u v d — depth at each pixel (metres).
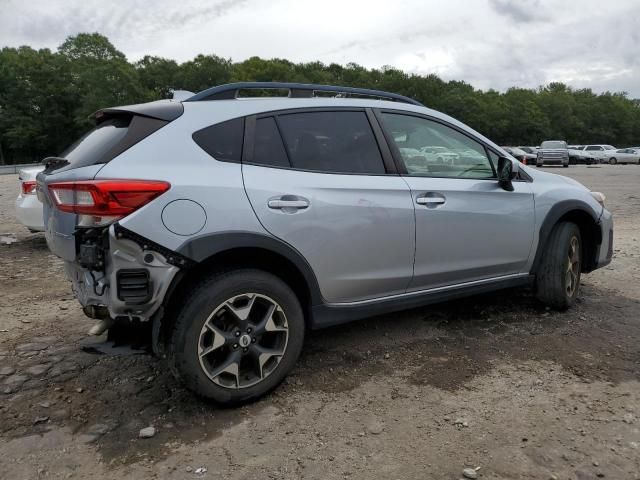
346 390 3.05
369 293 3.32
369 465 2.34
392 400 2.92
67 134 61.81
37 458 2.43
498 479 2.22
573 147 45.59
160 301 2.58
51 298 4.93
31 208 6.75
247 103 3.03
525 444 2.47
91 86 57.47
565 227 4.16
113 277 2.52
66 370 3.36
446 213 3.49
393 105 3.57
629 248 6.84
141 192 2.50
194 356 2.66
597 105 91.06
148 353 2.76
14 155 60.19
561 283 4.12
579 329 3.92
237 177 2.79
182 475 2.29
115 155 2.61
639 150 42.00
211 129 2.86
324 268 3.05
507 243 3.84
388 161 3.37
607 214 4.59
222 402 2.78
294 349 2.99
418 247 3.40
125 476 2.29
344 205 3.07
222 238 2.67
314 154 3.12
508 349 3.58
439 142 3.71
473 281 3.81
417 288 3.53
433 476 2.26
